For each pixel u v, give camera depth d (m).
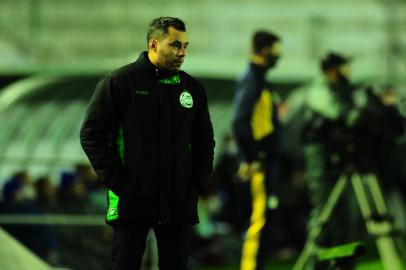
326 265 30.06
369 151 30.77
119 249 17.27
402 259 31.83
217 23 79.69
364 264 42.88
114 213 17.14
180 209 17.33
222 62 46.59
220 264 45.91
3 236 22.73
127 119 17.11
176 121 17.31
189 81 17.66
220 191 48.34
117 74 17.22
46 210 35.50
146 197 17.06
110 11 76.88
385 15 77.56
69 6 75.44
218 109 49.41
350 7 78.19
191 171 17.70
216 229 47.75
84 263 35.62
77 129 45.03
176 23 17.22
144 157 17.08
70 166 44.97
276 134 27.61
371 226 31.41
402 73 75.75
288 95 51.47
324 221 30.50
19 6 73.31
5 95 43.12
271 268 44.47
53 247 35.31
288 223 50.12
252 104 27.16
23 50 70.88
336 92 30.47
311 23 79.00
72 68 43.03
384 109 32.12
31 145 44.44
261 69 27.53
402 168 41.97
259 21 79.88
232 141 48.38
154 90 17.23
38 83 43.22
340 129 30.39
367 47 77.50
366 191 31.27
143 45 77.50
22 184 36.84
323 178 30.62
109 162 17.09
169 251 17.58
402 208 44.09
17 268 21.64
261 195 27.20
